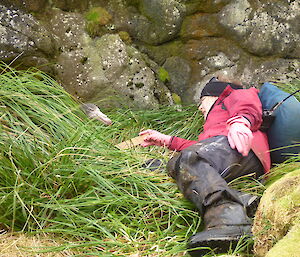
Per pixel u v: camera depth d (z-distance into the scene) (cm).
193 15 520
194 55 523
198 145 357
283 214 300
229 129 355
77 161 362
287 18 525
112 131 437
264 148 368
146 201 347
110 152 378
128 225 338
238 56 522
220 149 354
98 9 504
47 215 341
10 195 335
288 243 277
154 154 405
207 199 324
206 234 302
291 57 525
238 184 360
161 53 520
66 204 339
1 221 333
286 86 497
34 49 459
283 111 376
